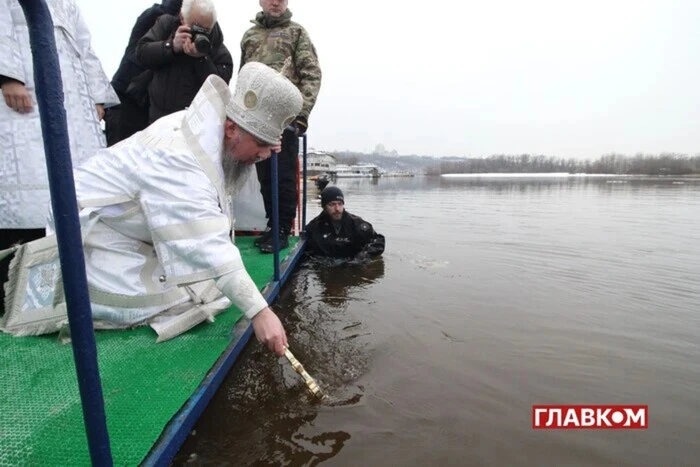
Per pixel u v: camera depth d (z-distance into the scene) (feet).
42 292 5.73
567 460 4.62
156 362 5.28
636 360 6.99
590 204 38.37
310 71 11.50
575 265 13.76
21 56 6.62
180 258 4.77
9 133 6.68
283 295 10.15
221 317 6.72
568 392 5.98
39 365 5.06
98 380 2.96
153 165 5.04
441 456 4.62
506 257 15.02
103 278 5.79
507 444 4.85
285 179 12.06
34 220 6.89
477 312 9.16
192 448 4.65
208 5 9.42
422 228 22.47
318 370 6.41
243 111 5.16
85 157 7.59
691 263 14.02
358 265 13.69
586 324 8.55
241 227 14.33
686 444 4.92
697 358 7.07
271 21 11.57
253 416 5.24
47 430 4.00
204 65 10.25
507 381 6.25
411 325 8.34
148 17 11.62
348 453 4.63
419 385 6.07
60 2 7.38
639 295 10.49
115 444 3.88
